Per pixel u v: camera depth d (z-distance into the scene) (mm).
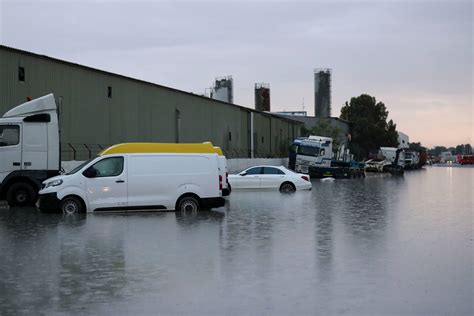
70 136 30953
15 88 26922
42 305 6730
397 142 112062
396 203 22062
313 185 38938
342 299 6992
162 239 11852
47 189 16406
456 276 8320
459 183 41656
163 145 17062
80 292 7348
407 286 7684
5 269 8789
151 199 16734
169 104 43156
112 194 16531
